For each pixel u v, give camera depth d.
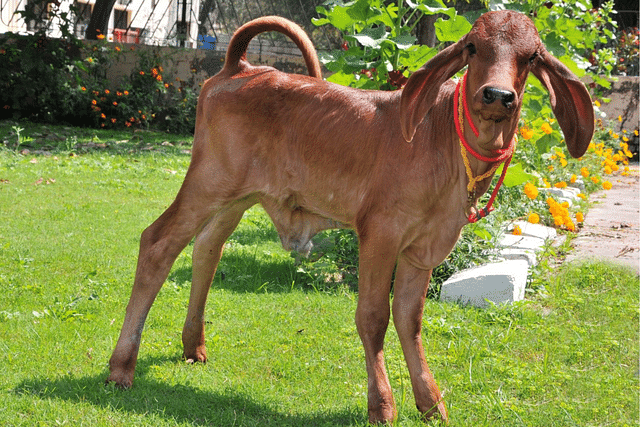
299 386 4.05
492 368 4.32
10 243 6.66
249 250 7.10
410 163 3.36
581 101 3.07
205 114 3.88
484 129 2.97
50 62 16.55
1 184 9.41
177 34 19.62
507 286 5.55
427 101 3.15
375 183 3.43
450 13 5.33
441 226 3.42
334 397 3.91
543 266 6.41
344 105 3.60
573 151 3.16
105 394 3.64
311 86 3.73
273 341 4.71
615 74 17.17
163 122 17.53
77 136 14.59
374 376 3.42
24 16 16.95
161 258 3.85
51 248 6.61
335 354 4.55
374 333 3.43
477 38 2.95
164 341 4.64
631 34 18.02
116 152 12.73
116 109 16.41
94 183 9.91
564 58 6.68
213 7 20.72
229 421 3.46
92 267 6.11
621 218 9.07
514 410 3.74
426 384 3.62
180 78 17.73
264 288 5.90
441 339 4.87
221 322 5.05
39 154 11.85
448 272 6.13
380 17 5.61
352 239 6.21
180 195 3.91
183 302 5.40
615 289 5.99
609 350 4.77
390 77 5.61
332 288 6.00
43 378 3.80
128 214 8.33
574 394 4.05
